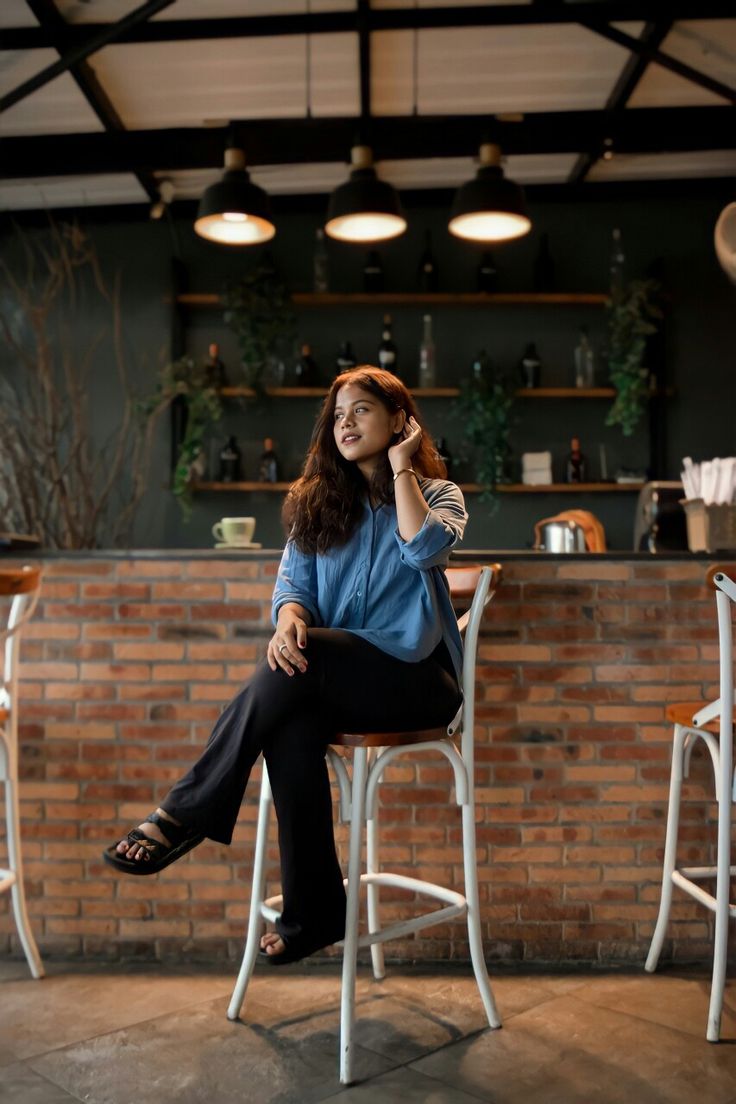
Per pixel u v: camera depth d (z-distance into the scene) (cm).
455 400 564
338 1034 219
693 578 275
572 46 464
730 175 587
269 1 426
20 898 259
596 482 560
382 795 272
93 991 247
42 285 603
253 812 273
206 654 277
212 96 496
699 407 589
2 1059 207
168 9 428
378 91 499
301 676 193
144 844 192
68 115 505
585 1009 234
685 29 448
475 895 222
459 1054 209
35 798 277
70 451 490
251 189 430
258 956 195
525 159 566
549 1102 188
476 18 429
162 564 279
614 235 574
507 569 276
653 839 271
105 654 279
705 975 258
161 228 601
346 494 215
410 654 200
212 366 564
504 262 595
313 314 594
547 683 274
